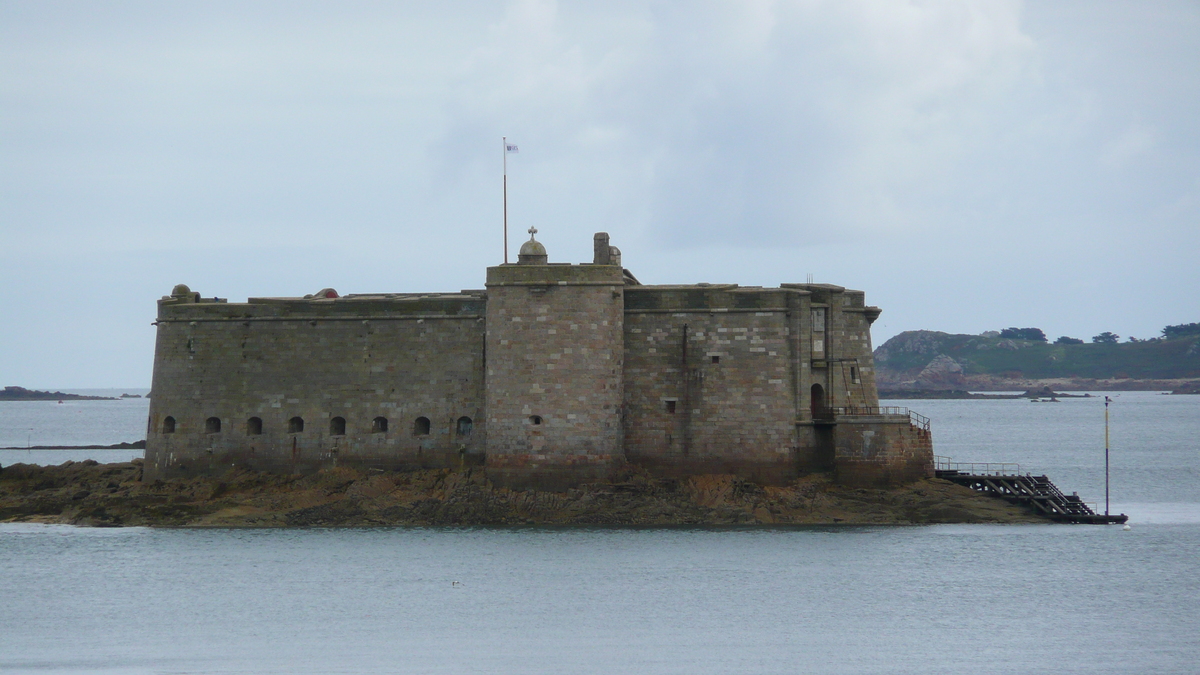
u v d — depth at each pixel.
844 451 189.00
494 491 184.75
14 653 127.44
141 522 188.50
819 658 125.88
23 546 174.50
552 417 182.75
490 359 185.25
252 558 166.12
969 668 123.12
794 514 184.38
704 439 190.25
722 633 133.50
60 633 134.38
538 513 182.25
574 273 182.88
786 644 130.12
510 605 143.38
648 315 191.50
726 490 185.75
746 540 174.00
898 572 158.38
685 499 184.75
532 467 183.38
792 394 189.88
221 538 178.50
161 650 128.12
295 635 132.88
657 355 191.25
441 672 121.44
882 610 142.25
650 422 191.00
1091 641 131.62
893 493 188.38
